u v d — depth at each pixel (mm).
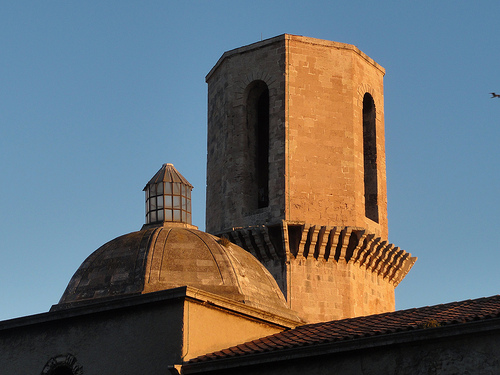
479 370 38125
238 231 68812
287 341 44875
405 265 73938
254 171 71562
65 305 48469
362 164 71438
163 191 55000
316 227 67812
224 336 46594
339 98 71312
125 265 49062
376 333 40656
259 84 72688
